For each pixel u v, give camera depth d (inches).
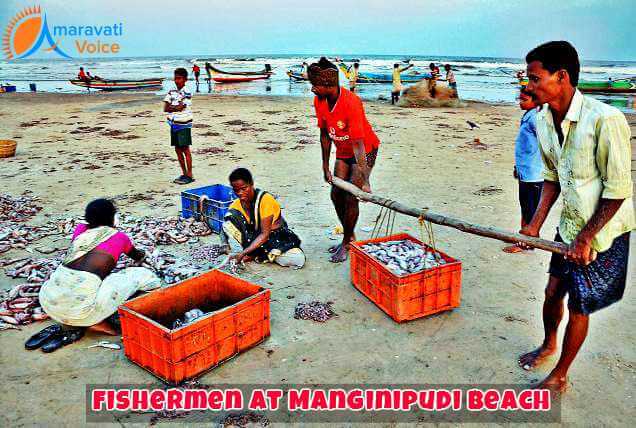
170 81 1540.4
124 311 138.8
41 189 318.7
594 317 167.0
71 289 146.4
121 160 404.8
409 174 362.6
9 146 409.7
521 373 138.7
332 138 204.4
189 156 332.2
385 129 577.0
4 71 2495.1
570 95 106.7
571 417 121.6
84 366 142.6
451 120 658.8
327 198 305.4
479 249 226.1
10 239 231.5
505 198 303.3
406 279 157.0
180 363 131.9
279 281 195.0
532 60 107.5
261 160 407.5
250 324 148.4
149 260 203.5
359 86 1274.6
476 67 2755.9
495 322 165.0
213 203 239.8
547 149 121.6
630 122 623.8
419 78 1278.3
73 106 808.3
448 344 152.8
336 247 226.7
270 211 194.7
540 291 186.5
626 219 111.1
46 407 125.5
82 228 157.5
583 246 107.0
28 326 162.6
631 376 136.3
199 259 212.1
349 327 162.7
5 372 138.8
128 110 757.3
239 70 2347.4
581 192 109.9
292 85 1403.8
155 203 290.7
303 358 146.4
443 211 278.2
